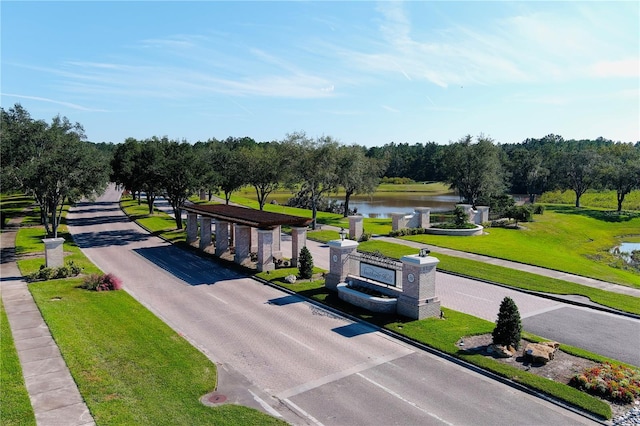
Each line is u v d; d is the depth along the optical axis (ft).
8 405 35.91
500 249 105.50
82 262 92.17
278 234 100.27
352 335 53.78
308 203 215.10
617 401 37.93
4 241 114.42
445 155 201.36
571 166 232.73
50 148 100.27
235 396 39.11
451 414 36.40
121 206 216.95
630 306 64.03
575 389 39.40
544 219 167.02
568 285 75.10
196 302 67.26
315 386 41.14
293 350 49.34
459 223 132.67
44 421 34.01
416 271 57.52
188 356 46.39
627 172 203.72
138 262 96.22
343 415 36.22
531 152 325.42
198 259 99.50
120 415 34.86
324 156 131.13
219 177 146.41
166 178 134.82
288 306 65.16
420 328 54.19
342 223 152.66
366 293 63.57
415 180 456.04
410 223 131.54
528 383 40.47
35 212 178.29
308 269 78.84
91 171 103.14
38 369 42.93
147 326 54.80
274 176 155.63
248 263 91.66
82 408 36.04
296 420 35.40
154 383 40.45
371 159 171.83
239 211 105.09
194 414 35.50
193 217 116.16
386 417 35.96
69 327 53.47
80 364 43.80
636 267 112.78
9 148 95.04
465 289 74.38
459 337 51.44
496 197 173.47
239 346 50.42
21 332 52.44
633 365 45.32
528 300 68.54
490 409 37.17
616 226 178.50
